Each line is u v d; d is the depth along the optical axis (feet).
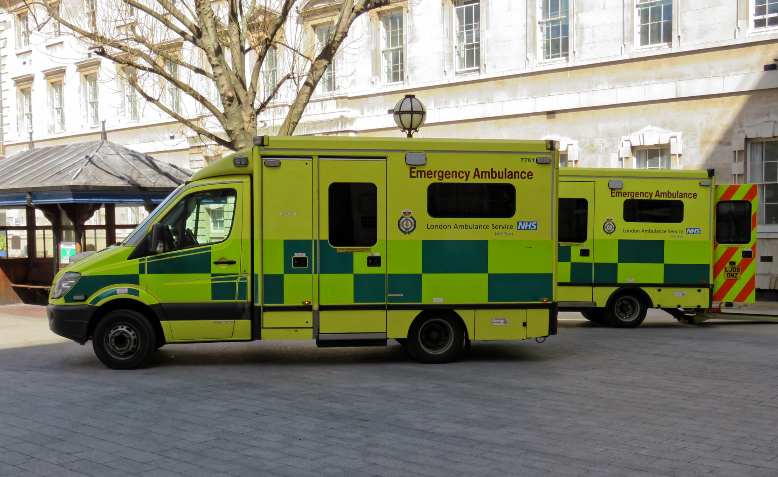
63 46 114.62
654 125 66.90
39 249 70.54
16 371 34.42
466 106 77.46
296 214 34.53
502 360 36.96
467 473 20.04
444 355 35.88
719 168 63.87
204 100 50.80
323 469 20.38
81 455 21.61
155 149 103.50
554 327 35.68
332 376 33.09
